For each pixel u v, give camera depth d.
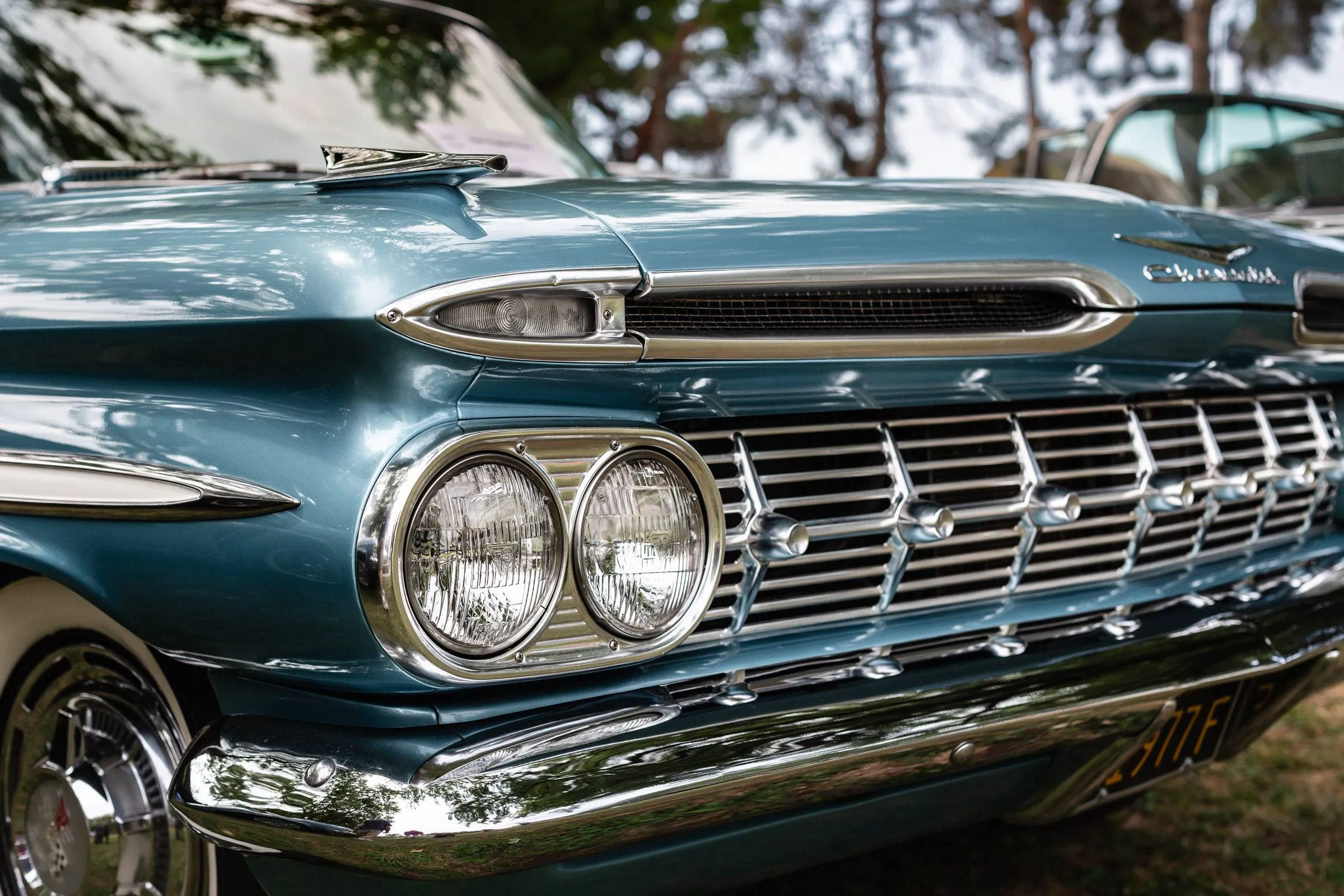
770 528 1.64
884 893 2.52
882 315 1.71
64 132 2.41
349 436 1.41
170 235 1.64
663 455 1.53
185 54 2.64
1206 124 5.57
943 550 1.86
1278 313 2.05
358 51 2.89
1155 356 1.95
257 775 1.42
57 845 1.82
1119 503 2.03
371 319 1.37
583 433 1.47
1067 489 1.93
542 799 1.35
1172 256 1.96
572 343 1.44
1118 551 2.06
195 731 1.65
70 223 1.80
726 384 1.60
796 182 1.98
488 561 1.40
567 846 1.37
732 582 1.68
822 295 1.64
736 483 1.66
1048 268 1.82
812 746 1.54
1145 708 1.83
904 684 1.68
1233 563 2.19
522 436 1.42
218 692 1.55
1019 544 1.91
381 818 1.32
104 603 1.55
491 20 8.90
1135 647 1.89
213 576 1.44
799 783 1.52
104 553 1.53
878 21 25.92
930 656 1.77
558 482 1.45
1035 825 2.08
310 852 1.35
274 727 1.48
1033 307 1.85
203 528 1.44
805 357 1.60
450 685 1.39
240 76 2.66
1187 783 3.07
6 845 1.90
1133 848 2.71
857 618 1.76
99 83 2.50
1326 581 2.19
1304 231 2.40
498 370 1.42
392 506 1.35
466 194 1.62
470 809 1.32
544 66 9.09
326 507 1.38
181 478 1.46
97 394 1.58
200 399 1.51
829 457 1.76
